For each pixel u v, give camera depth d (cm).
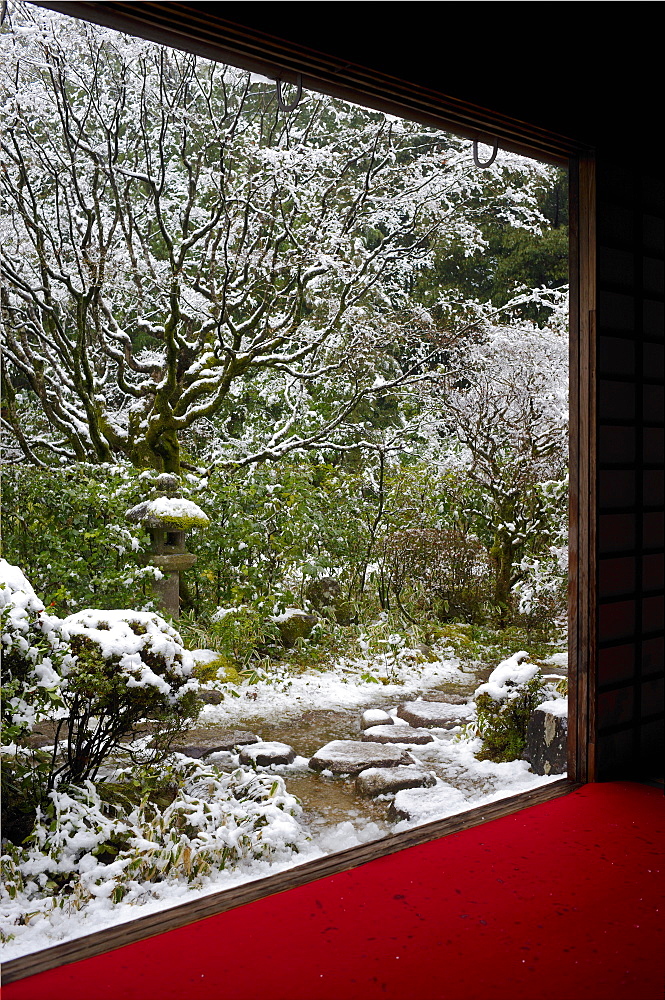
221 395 663
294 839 306
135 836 286
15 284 662
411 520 769
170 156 780
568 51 281
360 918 208
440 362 889
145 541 557
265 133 782
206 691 512
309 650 609
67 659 295
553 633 707
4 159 664
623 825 270
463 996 175
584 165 305
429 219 823
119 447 664
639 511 332
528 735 412
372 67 227
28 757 303
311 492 685
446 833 263
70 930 239
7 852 271
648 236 334
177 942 196
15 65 651
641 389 331
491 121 271
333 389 831
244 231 684
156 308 725
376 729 461
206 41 210
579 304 310
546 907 214
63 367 725
